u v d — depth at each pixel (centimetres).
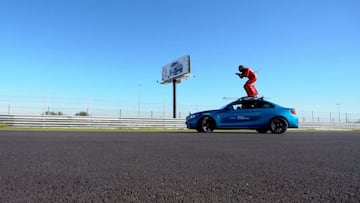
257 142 688
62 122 1962
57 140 695
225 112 1127
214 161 402
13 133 1002
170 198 229
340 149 551
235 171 335
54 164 368
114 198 228
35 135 883
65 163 375
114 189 253
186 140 730
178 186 265
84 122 2028
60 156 434
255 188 261
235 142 684
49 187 257
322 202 223
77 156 435
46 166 354
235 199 228
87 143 629
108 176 304
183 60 3119
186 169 344
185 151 507
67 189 252
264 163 390
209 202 221
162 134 995
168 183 276
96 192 244
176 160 408
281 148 562
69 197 229
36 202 216
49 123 1928
